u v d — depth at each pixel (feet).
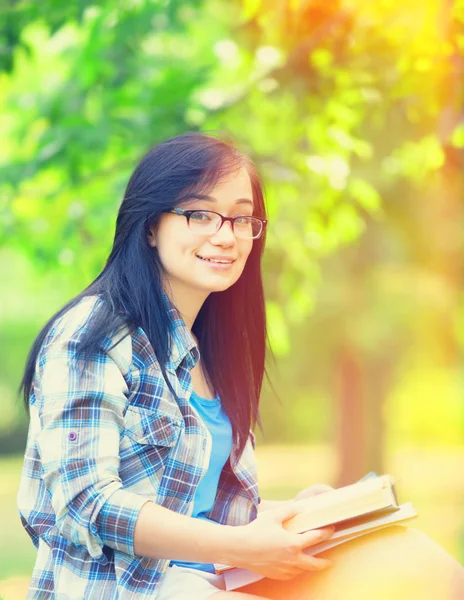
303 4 22.56
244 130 29.37
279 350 36.17
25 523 10.65
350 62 24.66
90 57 29.09
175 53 34.71
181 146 11.02
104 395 9.78
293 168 28.60
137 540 9.36
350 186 31.53
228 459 11.81
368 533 10.30
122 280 10.69
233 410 11.92
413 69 22.98
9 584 21.07
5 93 35.81
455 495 66.23
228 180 10.91
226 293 12.32
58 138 28.50
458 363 55.77
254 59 28.78
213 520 11.62
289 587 10.11
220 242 10.79
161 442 10.06
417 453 97.86
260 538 9.39
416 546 10.11
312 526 9.73
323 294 51.70
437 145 24.03
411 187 45.27
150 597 9.67
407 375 73.15
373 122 28.19
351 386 61.77
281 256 38.14
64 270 33.32
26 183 31.27
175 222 10.86
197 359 10.78
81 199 30.78
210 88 31.32
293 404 101.96
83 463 9.55
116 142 29.09
